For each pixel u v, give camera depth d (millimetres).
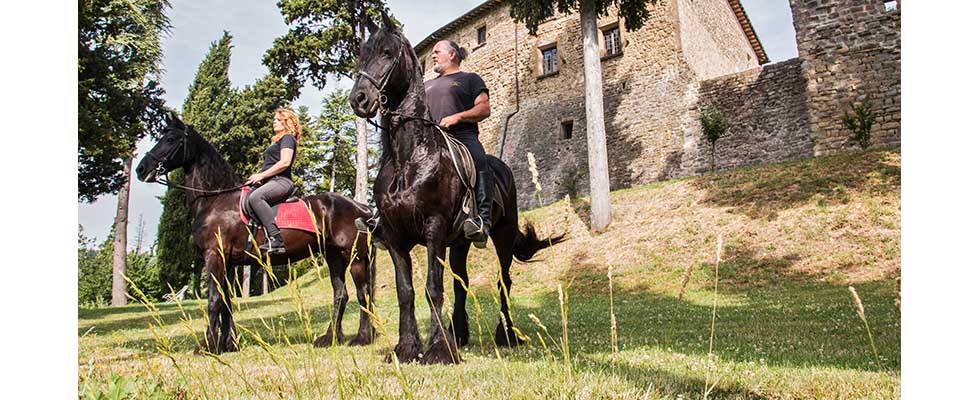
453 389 2559
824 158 15648
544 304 10594
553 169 24219
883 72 16000
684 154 20156
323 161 38844
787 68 18125
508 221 4980
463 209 3662
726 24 26672
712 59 24031
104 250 29156
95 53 12203
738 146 18797
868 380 2572
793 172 15094
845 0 16781
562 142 24172
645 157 21281
